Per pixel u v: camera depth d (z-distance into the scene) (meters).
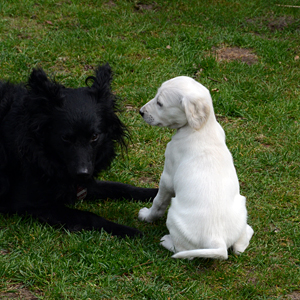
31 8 11.24
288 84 8.98
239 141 7.23
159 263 4.54
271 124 7.70
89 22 10.84
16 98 5.11
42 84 4.70
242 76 9.14
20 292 4.18
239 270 4.62
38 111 4.79
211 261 4.72
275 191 6.09
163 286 4.36
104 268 4.50
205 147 4.65
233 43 10.63
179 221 4.37
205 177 4.40
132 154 6.80
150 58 9.63
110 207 5.67
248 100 8.43
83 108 4.81
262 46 10.35
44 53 9.34
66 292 4.17
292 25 11.81
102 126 5.02
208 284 4.43
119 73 8.95
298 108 8.18
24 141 4.82
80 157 4.73
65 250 4.71
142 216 5.40
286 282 4.52
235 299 4.25
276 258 4.84
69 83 8.38
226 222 4.30
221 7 12.69
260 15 12.48
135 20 11.39
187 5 12.73
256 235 5.23
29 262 4.41
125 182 6.27
